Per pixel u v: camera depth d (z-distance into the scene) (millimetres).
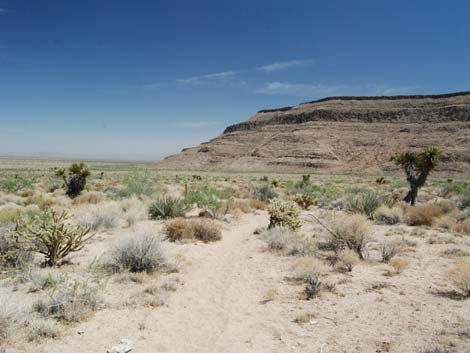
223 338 5164
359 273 8172
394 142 130750
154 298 6543
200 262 9383
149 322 5656
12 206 16312
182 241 11469
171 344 4996
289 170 126375
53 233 8328
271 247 11102
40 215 11141
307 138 144375
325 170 121625
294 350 4777
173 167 156875
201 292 7129
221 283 7699
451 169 98438
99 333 5227
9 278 7367
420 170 22328
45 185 31906
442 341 4770
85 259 9094
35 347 4723
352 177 87000
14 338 4844
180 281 7766
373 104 167375
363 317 5730
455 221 14820
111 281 7504
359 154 130750
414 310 5957
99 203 19594
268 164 135125
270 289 7223
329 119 162875
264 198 26219
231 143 171125
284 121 177000
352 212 17422
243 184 45562
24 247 8445
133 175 53062
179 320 5789
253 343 5008
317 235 12367
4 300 5363
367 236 10117
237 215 17719
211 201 18703
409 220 15625
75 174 25344
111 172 76188
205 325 5617
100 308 6113
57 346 4793
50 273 7457
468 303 6219
